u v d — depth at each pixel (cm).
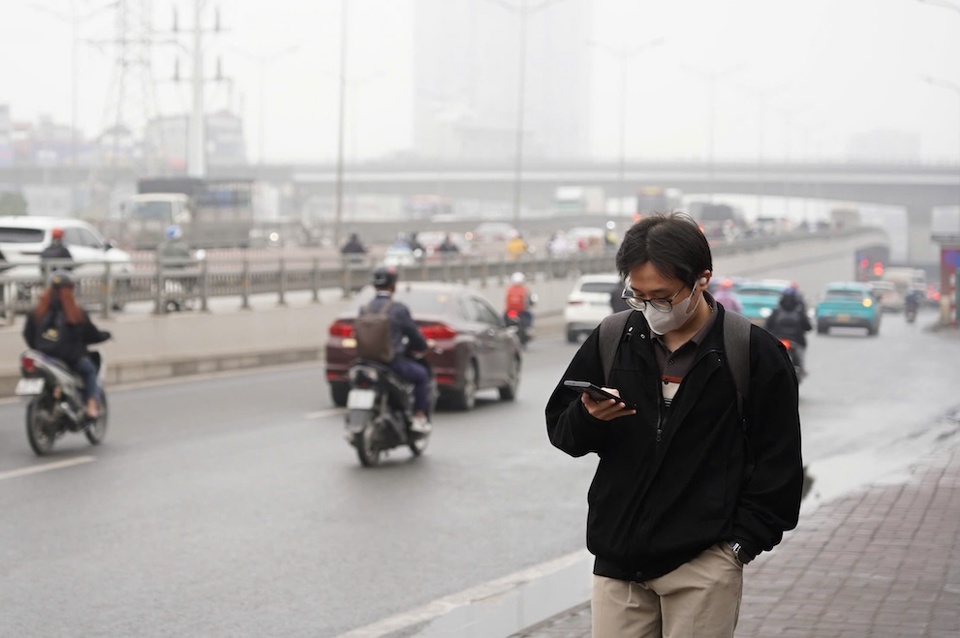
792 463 599
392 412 2039
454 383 2761
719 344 603
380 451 2033
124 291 3419
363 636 1085
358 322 1998
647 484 600
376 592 1239
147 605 1178
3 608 1162
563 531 1553
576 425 603
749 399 603
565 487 1861
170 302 3672
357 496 1755
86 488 1770
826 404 3145
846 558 1295
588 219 18062
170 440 2259
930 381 3803
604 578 617
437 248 9825
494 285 6134
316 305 4297
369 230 12938
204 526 1535
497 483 1886
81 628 1102
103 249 4541
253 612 1160
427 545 1459
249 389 3167
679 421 598
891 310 11731
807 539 1396
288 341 4122
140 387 3198
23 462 1992
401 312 2025
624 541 602
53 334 2058
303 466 2000
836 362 4578
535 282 6556
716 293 3962
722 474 598
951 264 7519
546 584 1276
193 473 1917
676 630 602
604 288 5372
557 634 1063
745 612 1077
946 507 1609
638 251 591
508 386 3056
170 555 1381
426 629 1102
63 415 2062
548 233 15138
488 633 1075
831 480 1925
